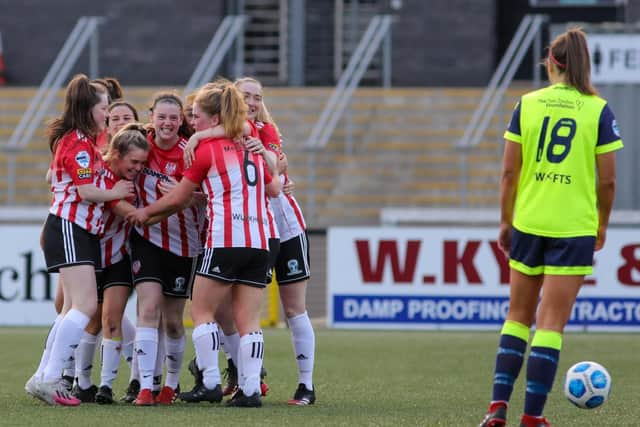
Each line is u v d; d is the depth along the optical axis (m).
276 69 86.38
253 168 26.69
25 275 56.53
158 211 26.95
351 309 56.62
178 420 23.97
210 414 25.12
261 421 23.91
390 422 24.11
